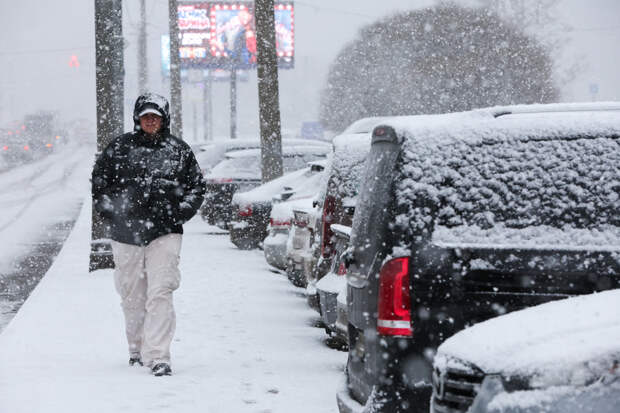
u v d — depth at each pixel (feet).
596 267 27.22
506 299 27.35
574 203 27.78
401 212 27.81
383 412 27.71
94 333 56.39
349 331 31.99
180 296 72.90
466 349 22.77
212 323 60.85
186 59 348.59
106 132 89.86
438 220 27.78
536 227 27.68
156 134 46.01
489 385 21.81
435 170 27.96
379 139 30.40
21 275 88.38
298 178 101.76
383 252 28.02
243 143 149.28
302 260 65.21
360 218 31.14
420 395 27.63
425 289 27.50
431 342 27.53
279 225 78.79
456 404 22.62
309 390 42.06
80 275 83.82
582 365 21.34
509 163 28.02
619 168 28.02
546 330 22.39
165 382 43.29
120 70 92.63
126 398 40.01
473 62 257.34
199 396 40.60
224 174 126.82
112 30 89.86
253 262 96.43
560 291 27.30
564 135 28.25
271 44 123.13
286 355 50.55
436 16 262.67
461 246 27.40
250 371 46.21
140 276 46.44
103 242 86.99
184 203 45.91
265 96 123.65
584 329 22.18
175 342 54.34
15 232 130.82
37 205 180.24
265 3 122.72
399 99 270.46
